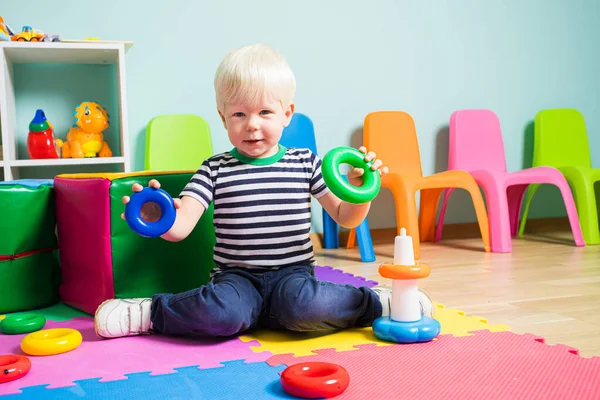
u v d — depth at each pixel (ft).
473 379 2.89
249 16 7.88
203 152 7.52
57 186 4.80
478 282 5.41
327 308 3.62
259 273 3.90
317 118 8.23
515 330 3.83
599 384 2.80
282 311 3.66
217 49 7.79
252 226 3.90
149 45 7.54
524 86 9.21
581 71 9.49
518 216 8.87
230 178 3.99
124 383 2.96
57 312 4.64
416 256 6.98
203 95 7.77
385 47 8.48
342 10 8.26
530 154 9.29
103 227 4.19
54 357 3.38
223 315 3.55
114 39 7.39
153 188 3.52
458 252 7.32
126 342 3.67
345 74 8.32
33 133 6.70
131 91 7.50
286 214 3.95
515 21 9.11
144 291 4.31
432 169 8.79
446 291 5.03
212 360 3.29
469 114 8.59
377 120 8.15
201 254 4.56
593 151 9.54
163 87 7.61
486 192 7.59
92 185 4.25
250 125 3.81
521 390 2.74
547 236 8.58
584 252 7.09
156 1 7.54
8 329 3.92
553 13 9.31
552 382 2.83
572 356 3.20
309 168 4.11
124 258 4.23
